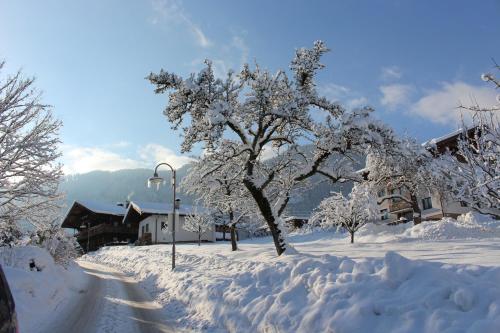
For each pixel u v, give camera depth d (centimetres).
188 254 2781
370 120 1822
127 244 6266
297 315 689
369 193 2977
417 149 1845
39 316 1106
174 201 2139
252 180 1916
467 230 2517
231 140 2109
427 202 4325
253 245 3631
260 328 745
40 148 1291
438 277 587
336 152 1897
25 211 1417
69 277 1973
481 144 1141
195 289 1259
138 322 1041
